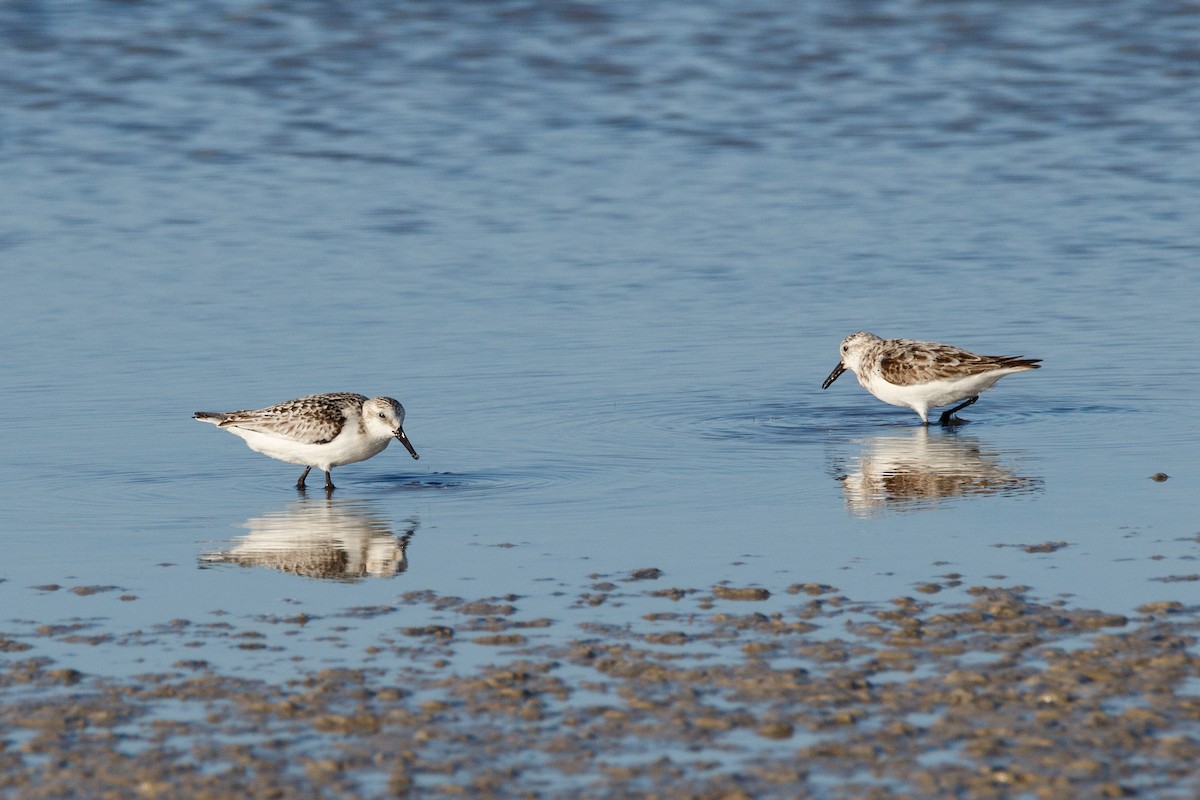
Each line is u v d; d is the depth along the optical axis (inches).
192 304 973.8
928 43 1967.3
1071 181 1373.0
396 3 2108.8
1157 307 960.3
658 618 451.5
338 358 848.9
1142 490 598.9
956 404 770.2
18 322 925.2
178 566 516.7
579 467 652.7
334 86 1780.3
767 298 995.9
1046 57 1893.5
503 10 2084.2
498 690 393.4
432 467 655.1
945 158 1473.9
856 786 339.6
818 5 2116.1
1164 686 387.2
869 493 604.7
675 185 1364.4
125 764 354.0
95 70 1820.9
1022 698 382.0
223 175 1406.3
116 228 1198.9
